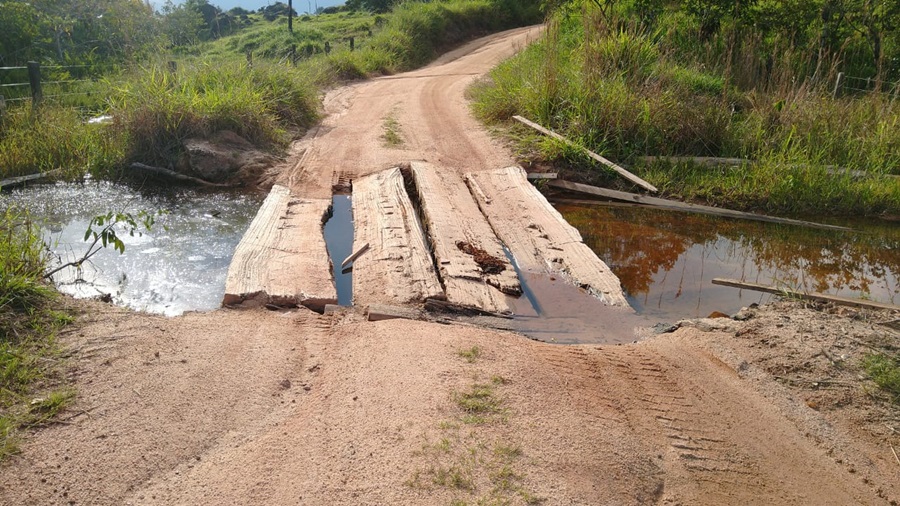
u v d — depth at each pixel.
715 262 7.09
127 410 3.70
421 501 3.05
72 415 3.63
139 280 5.98
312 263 6.03
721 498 3.36
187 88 10.38
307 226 7.01
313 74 16.16
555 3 17.14
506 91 12.19
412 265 6.08
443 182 8.72
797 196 8.90
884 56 13.98
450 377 4.09
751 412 4.09
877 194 8.83
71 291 5.64
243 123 9.88
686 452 3.68
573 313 5.59
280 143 10.31
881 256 7.36
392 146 10.31
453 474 3.22
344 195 8.56
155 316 4.91
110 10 17.69
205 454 3.41
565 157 9.66
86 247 6.68
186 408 3.75
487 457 3.37
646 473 3.46
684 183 9.31
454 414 3.71
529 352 4.61
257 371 4.16
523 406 3.85
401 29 23.69
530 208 7.94
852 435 3.92
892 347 4.77
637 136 10.07
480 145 10.53
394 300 5.43
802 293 6.03
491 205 8.07
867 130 10.36
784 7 14.87
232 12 38.06
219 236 7.18
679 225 8.25
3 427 3.46
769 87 11.66
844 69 14.20
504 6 30.91
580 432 3.68
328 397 3.91
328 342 4.64
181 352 4.33
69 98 11.88
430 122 12.02
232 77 11.41
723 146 10.12
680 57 13.09
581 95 10.59
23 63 14.72
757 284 6.39
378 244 6.58
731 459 3.66
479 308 5.46
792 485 3.49
